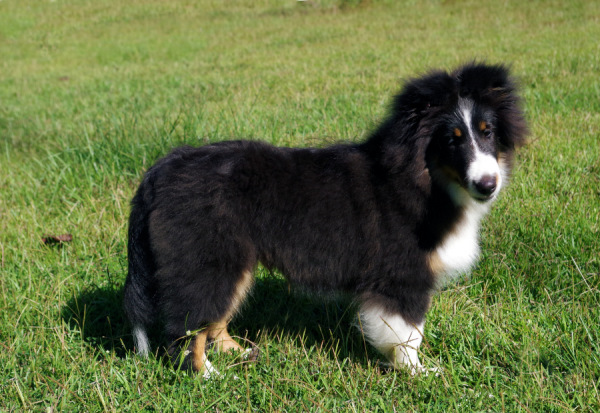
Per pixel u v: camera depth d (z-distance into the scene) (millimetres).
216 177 3371
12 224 5512
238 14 21719
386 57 12922
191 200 3332
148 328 3965
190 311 3398
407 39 15234
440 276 3496
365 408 3129
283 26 19156
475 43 13539
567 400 3117
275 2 22859
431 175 3346
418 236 3361
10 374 3475
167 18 21953
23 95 12594
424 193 3338
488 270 4309
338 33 17203
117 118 8453
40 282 4398
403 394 3328
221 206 3348
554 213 4809
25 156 7727
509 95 3391
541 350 3500
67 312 4129
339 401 3234
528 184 5383
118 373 3389
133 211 3523
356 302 3646
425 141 3305
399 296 3436
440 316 3877
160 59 16094
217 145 3592
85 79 14031
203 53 16312
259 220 3451
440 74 3297
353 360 3719
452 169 3270
